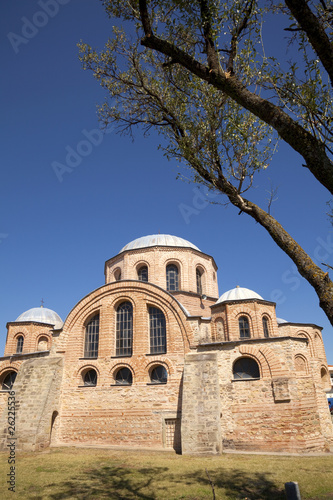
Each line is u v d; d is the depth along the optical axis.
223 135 11.16
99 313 29.39
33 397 25.66
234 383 24.05
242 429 22.84
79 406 26.52
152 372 26.27
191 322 26.03
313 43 6.68
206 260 36.34
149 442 23.89
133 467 17.58
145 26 9.05
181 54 8.89
